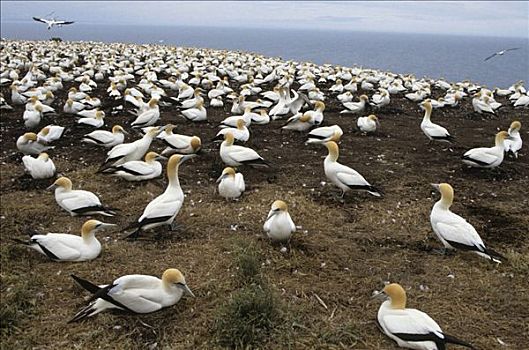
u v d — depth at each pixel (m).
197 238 9.66
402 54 129.25
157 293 7.03
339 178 11.33
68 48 46.78
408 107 25.06
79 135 17.41
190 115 19.95
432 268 8.66
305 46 194.25
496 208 11.27
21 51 42.25
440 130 16.31
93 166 13.93
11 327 6.94
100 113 18.39
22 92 24.27
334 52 142.38
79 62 39.16
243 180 12.00
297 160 14.81
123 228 10.17
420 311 6.90
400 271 8.55
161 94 24.20
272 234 9.09
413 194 12.06
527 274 8.41
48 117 20.45
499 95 30.61
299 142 17.02
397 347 6.63
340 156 15.35
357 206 11.23
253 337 6.63
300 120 17.78
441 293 7.93
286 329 6.81
